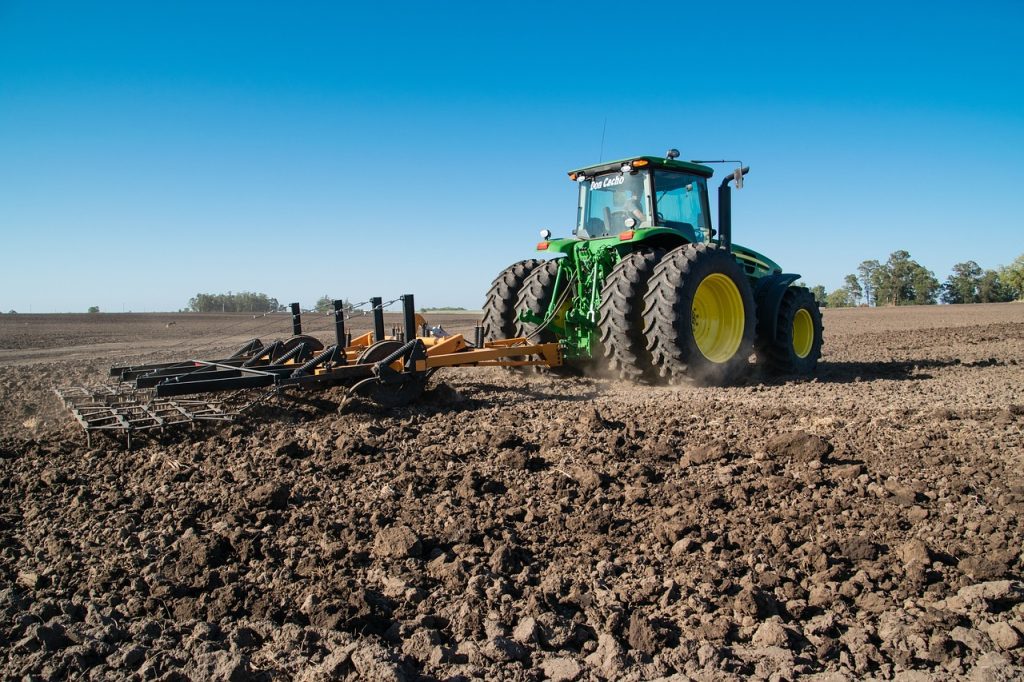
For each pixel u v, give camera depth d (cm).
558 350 746
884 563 287
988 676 210
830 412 574
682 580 278
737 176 787
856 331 1886
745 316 766
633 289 718
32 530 338
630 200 791
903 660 222
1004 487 374
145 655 230
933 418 541
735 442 481
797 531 321
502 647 230
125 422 490
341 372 576
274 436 509
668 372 717
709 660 224
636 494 368
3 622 250
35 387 800
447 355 633
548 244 781
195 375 577
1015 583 262
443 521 341
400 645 237
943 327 1978
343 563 295
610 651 228
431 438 505
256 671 221
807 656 227
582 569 290
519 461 428
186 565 291
